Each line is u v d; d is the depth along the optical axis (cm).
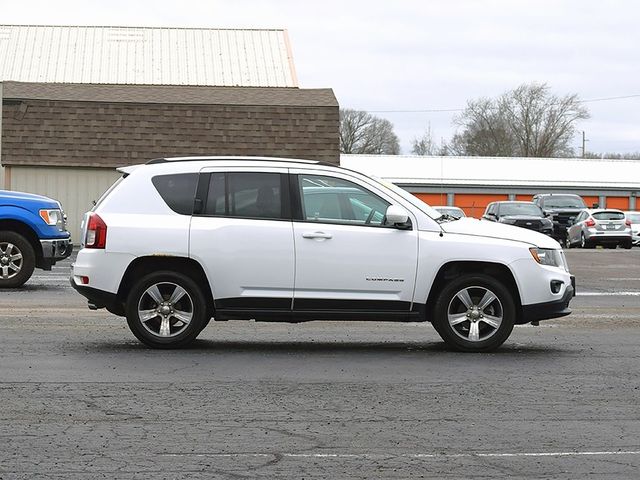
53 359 1049
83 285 1100
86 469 645
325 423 780
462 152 10988
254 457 678
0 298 1623
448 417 805
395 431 756
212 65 3834
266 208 1102
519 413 822
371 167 6606
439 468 656
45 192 3069
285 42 4034
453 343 1118
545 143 10288
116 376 960
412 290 1100
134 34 4009
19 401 845
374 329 1334
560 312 1121
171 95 3291
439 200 6531
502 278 1126
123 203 1106
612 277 2339
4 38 3900
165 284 1105
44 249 1788
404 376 981
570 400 876
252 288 1095
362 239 1095
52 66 3756
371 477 634
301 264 1091
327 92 3419
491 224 1152
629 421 798
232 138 3141
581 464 670
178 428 758
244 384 932
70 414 799
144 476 631
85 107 3102
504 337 1115
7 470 641
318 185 1111
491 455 690
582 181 6631
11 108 3072
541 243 1125
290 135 3167
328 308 1098
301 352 1126
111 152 3081
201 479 626
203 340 1206
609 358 1104
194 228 1092
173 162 1120
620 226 4094
